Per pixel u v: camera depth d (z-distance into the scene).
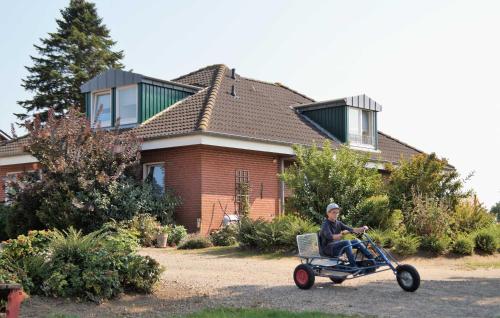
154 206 20.69
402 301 9.24
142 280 9.83
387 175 28.62
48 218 19.00
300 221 17.16
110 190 19.52
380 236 16.48
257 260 15.20
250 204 22.92
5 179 20.66
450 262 15.98
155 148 21.88
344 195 17.91
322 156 18.50
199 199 21.28
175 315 8.12
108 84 24.95
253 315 7.94
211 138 20.91
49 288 8.98
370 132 28.67
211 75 27.94
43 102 46.44
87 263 9.31
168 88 24.98
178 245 19.14
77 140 19.84
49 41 47.97
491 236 17.58
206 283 11.09
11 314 7.33
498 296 9.77
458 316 8.11
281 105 28.19
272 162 24.00
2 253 9.45
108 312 8.45
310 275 10.35
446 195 19.39
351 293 9.99
